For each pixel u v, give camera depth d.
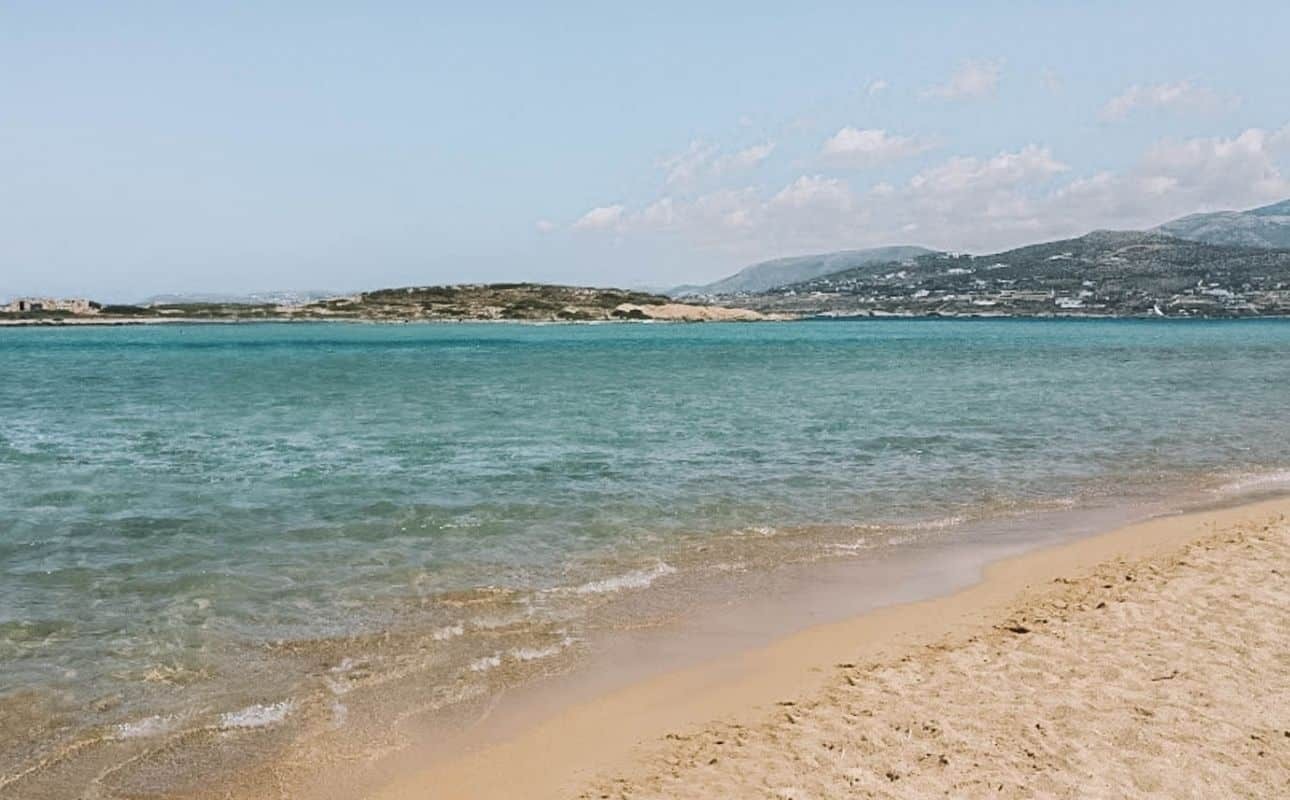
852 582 12.84
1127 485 20.09
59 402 39.62
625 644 10.45
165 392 44.91
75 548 14.64
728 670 9.65
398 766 7.72
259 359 79.81
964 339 127.81
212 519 16.66
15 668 9.79
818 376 55.34
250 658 10.07
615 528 16.05
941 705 8.34
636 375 57.22
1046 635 10.12
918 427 29.64
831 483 20.16
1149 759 7.18
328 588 12.57
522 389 46.25
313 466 22.41
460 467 22.16
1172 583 11.82
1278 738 7.49
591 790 7.14
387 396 42.31
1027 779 6.93
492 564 13.78
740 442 26.23
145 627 11.04
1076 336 138.75
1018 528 16.08
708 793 6.94
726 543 15.07
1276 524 15.15
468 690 9.21
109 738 8.23
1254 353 83.81
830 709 8.43
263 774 7.61
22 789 7.37
